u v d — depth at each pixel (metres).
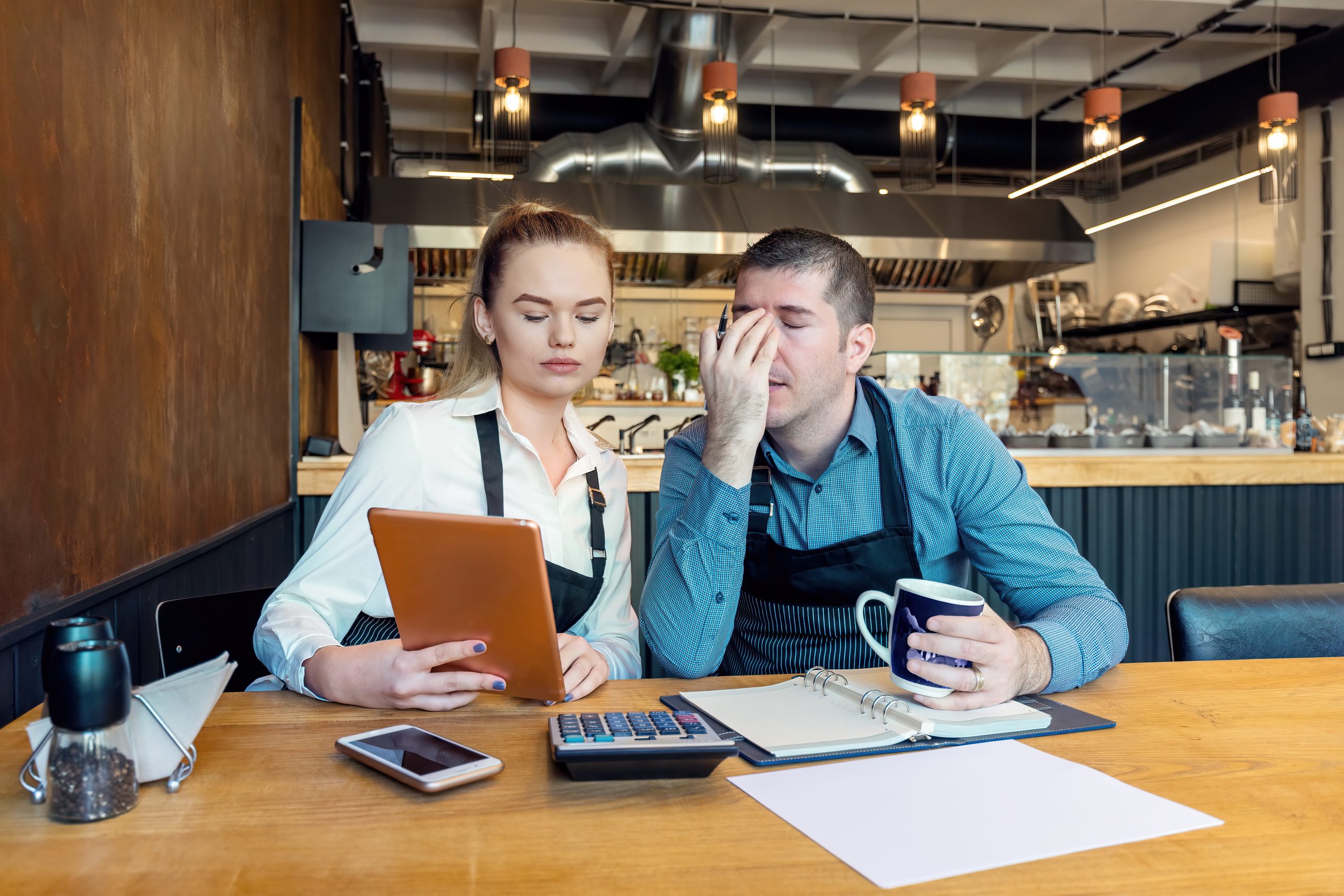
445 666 0.92
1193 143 6.35
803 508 1.39
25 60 1.09
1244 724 0.89
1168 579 3.33
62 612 1.14
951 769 0.77
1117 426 3.85
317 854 0.60
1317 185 6.08
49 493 1.15
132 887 0.56
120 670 0.65
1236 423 3.93
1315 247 6.10
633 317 6.91
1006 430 3.75
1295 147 4.70
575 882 0.57
